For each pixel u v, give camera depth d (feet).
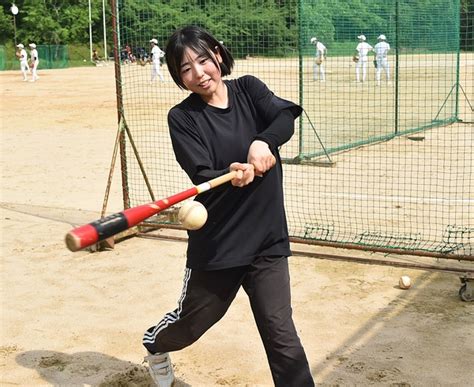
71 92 86.63
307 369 11.28
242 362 15.03
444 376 14.05
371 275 20.16
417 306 17.74
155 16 33.53
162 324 12.03
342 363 14.69
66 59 165.89
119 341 16.24
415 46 48.42
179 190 31.78
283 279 11.10
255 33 39.42
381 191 30.68
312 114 49.60
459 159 38.06
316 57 45.93
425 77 48.39
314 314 17.37
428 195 29.76
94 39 209.77
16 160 40.83
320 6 42.45
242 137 10.87
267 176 10.92
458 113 54.60
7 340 16.40
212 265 10.87
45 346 16.05
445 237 23.32
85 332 16.75
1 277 20.74
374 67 48.03
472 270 20.04
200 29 10.86
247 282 11.24
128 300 18.78
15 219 27.37
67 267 21.56
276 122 10.65
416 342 15.65
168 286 19.79
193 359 15.19
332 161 37.19
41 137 50.03
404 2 47.03
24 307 18.39
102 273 20.98
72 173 36.52
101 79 113.91
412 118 48.11
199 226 9.66
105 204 24.02
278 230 11.04
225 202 10.75
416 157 38.99
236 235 10.85
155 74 67.72
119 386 14.07
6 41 195.93
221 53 11.10
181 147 10.65
